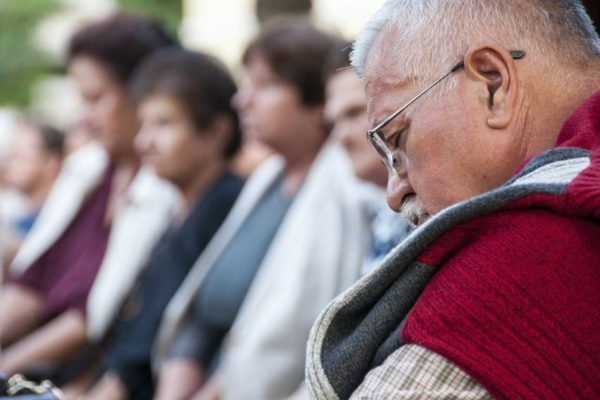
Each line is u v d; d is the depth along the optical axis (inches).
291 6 256.4
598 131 86.4
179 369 188.9
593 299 80.4
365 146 151.4
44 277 243.8
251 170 224.7
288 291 165.5
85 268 234.1
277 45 178.5
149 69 208.4
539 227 82.1
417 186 89.4
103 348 224.5
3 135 409.1
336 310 87.2
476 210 83.1
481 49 86.4
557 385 79.0
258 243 183.5
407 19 89.1
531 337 79.6
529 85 86.7
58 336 230.7
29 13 554.3
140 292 214.5
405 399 80.3
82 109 239.0
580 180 81.1
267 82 179.5
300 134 179.2
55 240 241.4
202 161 205.5
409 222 93.4
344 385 86.1
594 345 79.8
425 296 83.3
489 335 80.0
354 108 152.3
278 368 166.1
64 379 229.3
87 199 240.5
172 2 451.5
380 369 82.8
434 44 87.5
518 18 87.1
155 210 219.1
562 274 80.7
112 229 233.9
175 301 198.2
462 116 86.8
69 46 237.9
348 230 163.9
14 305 243.0
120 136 233.9
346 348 86.5
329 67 160.4
